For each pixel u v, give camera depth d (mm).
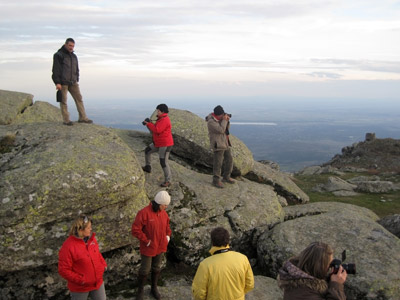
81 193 7742
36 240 7180
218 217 10672
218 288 4934
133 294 7812
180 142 15352
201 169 15500
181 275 9094
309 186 23562
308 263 4020
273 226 11195
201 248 9711
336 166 34938
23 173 7758
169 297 7688
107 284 8211
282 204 15281
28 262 7098
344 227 10211
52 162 8211
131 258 8578
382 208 17625
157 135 11102
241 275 5059
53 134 10078
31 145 9367
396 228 11844
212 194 11688
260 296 7973
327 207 13477
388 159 34625
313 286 3918
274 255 9469
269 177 16906
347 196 20297
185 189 11586
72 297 5844
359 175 29266
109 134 10766
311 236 9836
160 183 11594
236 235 10422
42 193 7359
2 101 16594
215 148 12078
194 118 16484
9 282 7246
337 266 4066
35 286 7383
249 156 16094
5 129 10414
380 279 7836
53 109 18359
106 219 8094
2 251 6898
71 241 5586
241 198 11820
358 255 8812
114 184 8211
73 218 7684
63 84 10984
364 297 7637
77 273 5609
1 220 6938
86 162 8477
